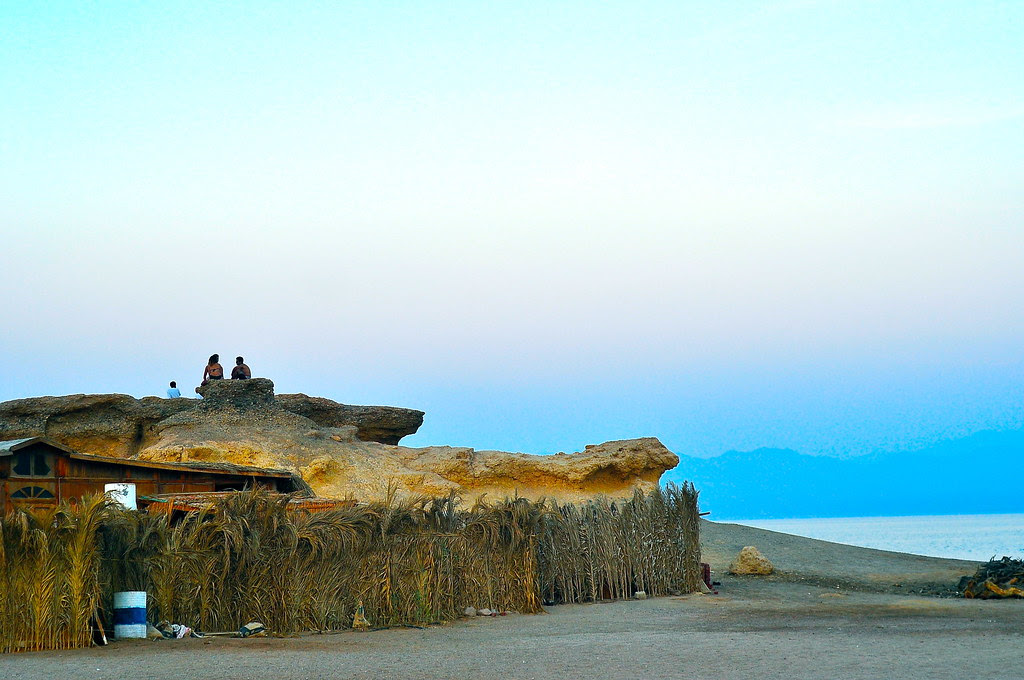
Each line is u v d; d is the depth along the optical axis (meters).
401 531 22.62
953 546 87.75
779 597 29.44
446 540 23.41
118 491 24.98
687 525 31.11
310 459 38.47
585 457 41.06
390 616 21.86
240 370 43.94
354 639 19.31
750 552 35.84
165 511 20.94
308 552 20.75
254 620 19.98
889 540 103.06
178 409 42.12
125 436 41.00
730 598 28.95
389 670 15.21
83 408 40.88
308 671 15.09
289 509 22.00
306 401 47.59
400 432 49.97
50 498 27.19
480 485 39.94
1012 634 19.55
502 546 24.89
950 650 17.16
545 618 23.73
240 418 41.03
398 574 22.23
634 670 15.15
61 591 17.64
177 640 18.69
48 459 27.33
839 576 35.34
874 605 26.59
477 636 19.92
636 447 41.81
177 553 19.61
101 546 18.75
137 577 19.34
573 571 27.72
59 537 17.75
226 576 20.00
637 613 24.80
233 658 16.41
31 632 17.41
